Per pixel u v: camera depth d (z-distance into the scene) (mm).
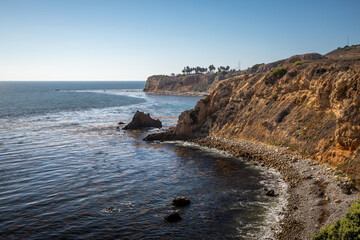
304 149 42281
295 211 26859
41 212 27828
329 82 43250
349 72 38875
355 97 33906
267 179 36875
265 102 59062
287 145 45875
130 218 26797
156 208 28953
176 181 37094
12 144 57906
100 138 66812
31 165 43625
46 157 48469
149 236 23625
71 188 34344
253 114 59312
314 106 47062
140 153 52469
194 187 34812
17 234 23703
